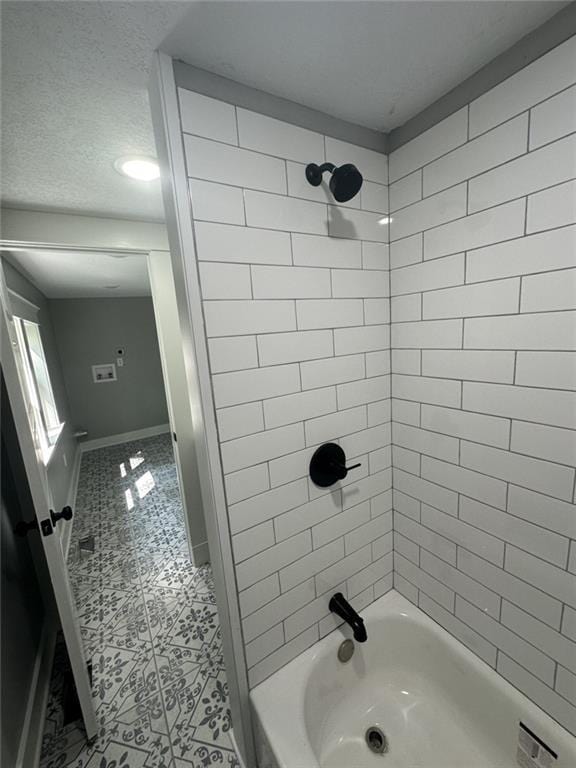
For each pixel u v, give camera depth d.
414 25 0.71
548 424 0.85
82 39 0.67
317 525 1.17
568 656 0.89
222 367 0.90
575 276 0.76
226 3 0.62
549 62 0.74
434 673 1.27
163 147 0.79
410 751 1.15
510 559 0.99
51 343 4.09
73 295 4.39
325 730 1.17
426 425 1.19
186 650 1.58
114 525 2.72
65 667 1.53
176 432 2.05
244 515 0.99
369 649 1.33
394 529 1.41
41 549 1.64
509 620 1.02
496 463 0.99
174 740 1.22
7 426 1.49
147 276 3.46
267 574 1.07
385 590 1.44
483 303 0.95
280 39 0.72
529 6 0.69
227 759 1.16
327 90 0.91
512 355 0.90
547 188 0.78
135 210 1.61
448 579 1.21
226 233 0.87
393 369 1.28
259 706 1.04
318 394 1.10
